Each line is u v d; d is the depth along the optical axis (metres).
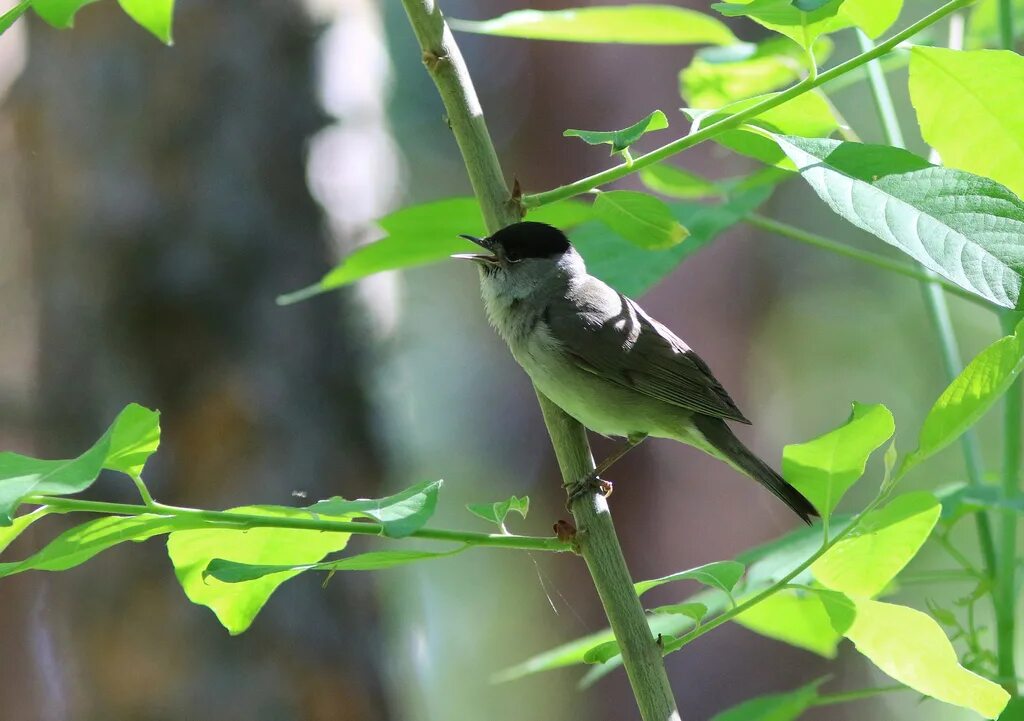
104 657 11.48
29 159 12.05
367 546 12.33
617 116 17.78
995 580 6.04
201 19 11.96
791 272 19.75
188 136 11.87
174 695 11.34
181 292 11.70
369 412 12.62
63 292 11.77
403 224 6.89
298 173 12.30
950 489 6.07
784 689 16.62
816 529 6.27
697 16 6.87
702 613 4.89
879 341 19.69
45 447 11.81
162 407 11.67
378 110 13.29
